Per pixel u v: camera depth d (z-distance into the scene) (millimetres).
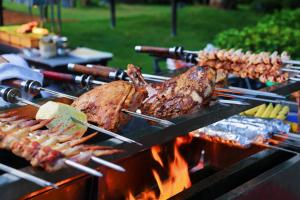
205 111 1768
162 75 2383
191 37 8719
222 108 1821
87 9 11594
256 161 1992
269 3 12273
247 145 2094
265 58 2260
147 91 1852
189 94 1867
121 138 1433
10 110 1701
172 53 2514
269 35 5301
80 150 1289
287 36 5234
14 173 1159
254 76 2332
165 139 1569
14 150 1246
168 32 9070
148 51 2580
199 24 10289
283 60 2299
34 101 1848
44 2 5566
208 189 1782
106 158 1333
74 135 1425
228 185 1865
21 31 4547
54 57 4094
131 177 2023
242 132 2115
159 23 10078
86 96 1755
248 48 4910
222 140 2135
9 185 1123
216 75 2078
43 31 4602
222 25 10336
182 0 13133
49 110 1496
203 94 1881
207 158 2404
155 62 4223
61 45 4176
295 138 2152
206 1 13516
